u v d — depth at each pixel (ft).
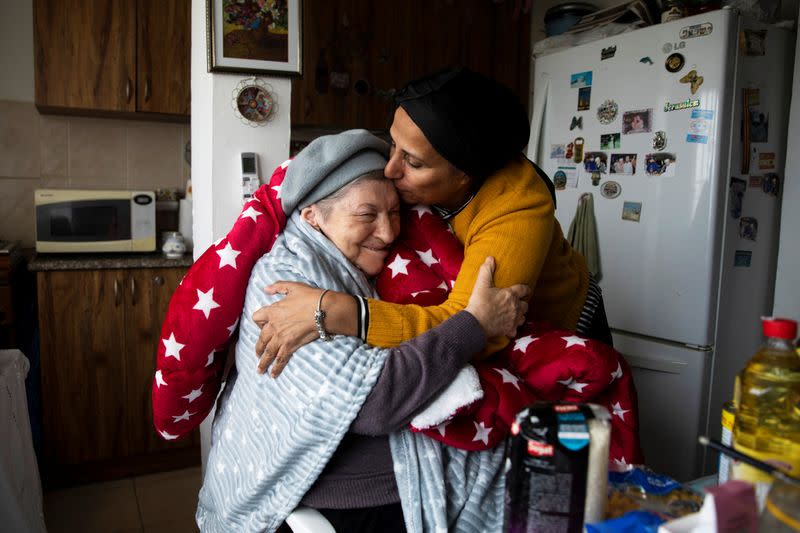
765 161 7.01
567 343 3.45
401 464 3.21
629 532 2.21
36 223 8.53
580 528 2.28
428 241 3.71
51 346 8.20
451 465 3.24
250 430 3.46
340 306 3.12
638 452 3.59
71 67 8.48
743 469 2.37
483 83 3.42
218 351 3.73
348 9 9.89
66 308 8.22
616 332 7.54
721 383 6.98
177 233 9.24
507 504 2.39
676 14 6.99
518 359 3.51
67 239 8.68
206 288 3.49
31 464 5.32
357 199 3.46
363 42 10.04
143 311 8.63
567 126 8.06
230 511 3.59
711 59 6.49
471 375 3.14
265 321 3.26
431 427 3.09
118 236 8.94
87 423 8.49
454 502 3.17
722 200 6.61
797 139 6.83
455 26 10.64
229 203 5.82
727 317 6.89
